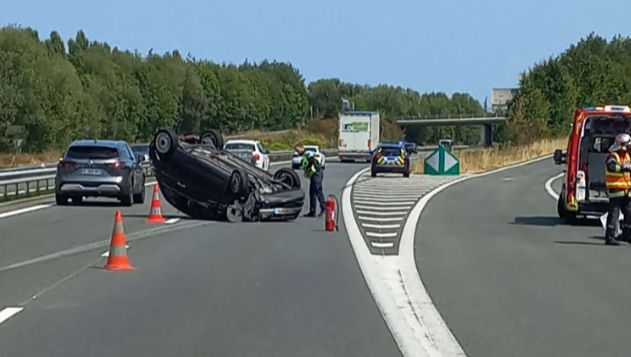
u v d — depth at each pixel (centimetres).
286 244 1833
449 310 1148
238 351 914
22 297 1204
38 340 955
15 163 6241
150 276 1390
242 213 2331
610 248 1809
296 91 14500
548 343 967
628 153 1886
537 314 1127
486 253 1719
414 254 1697
